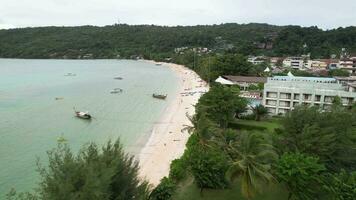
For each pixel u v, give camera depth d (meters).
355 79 132.25
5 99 127.75
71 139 80.75
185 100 131.38
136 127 92.31
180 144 75.69
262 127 81.38
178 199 46.12
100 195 25.20
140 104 123.94
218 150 50.91
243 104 87.19
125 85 171.75
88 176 25.31
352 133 51.00
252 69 173.62
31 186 54.91
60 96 137.00
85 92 148.12
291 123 50.44
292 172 39.44
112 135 84.44
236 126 83.75
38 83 174.75
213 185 47.62
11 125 91.62
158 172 59.56
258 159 41.09
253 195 41.66
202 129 54.50
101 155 30.38
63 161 28.00
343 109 57.44
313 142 46.81
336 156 47.16
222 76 164.38
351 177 39.12
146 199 33.56
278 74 179.25
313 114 50.88
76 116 102.81
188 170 50.03
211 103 80.31
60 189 24.55
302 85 100.94
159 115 106.88
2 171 60.69
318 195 40.53
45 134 84.25
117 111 111.62
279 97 94.00
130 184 30.75
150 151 71.62
